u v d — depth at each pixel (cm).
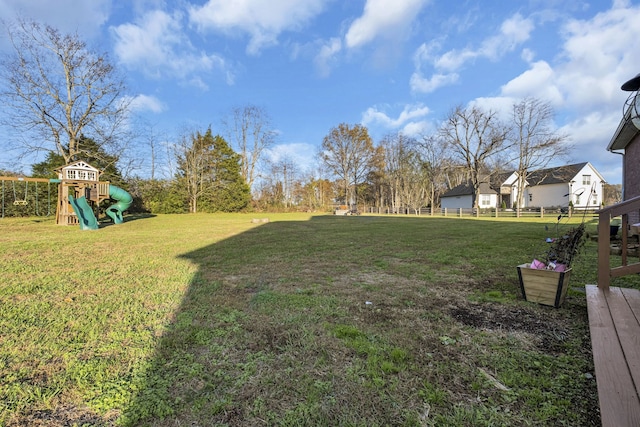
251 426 140
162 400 158
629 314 219
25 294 332
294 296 328
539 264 304
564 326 247
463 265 483
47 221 1420
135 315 273
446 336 230
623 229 302
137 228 1169
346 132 3938
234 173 3102
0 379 174
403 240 797
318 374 181
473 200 3306
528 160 2572
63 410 150
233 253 603
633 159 843
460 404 154
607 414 116
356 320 262
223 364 193
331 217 2300
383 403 156
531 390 165
